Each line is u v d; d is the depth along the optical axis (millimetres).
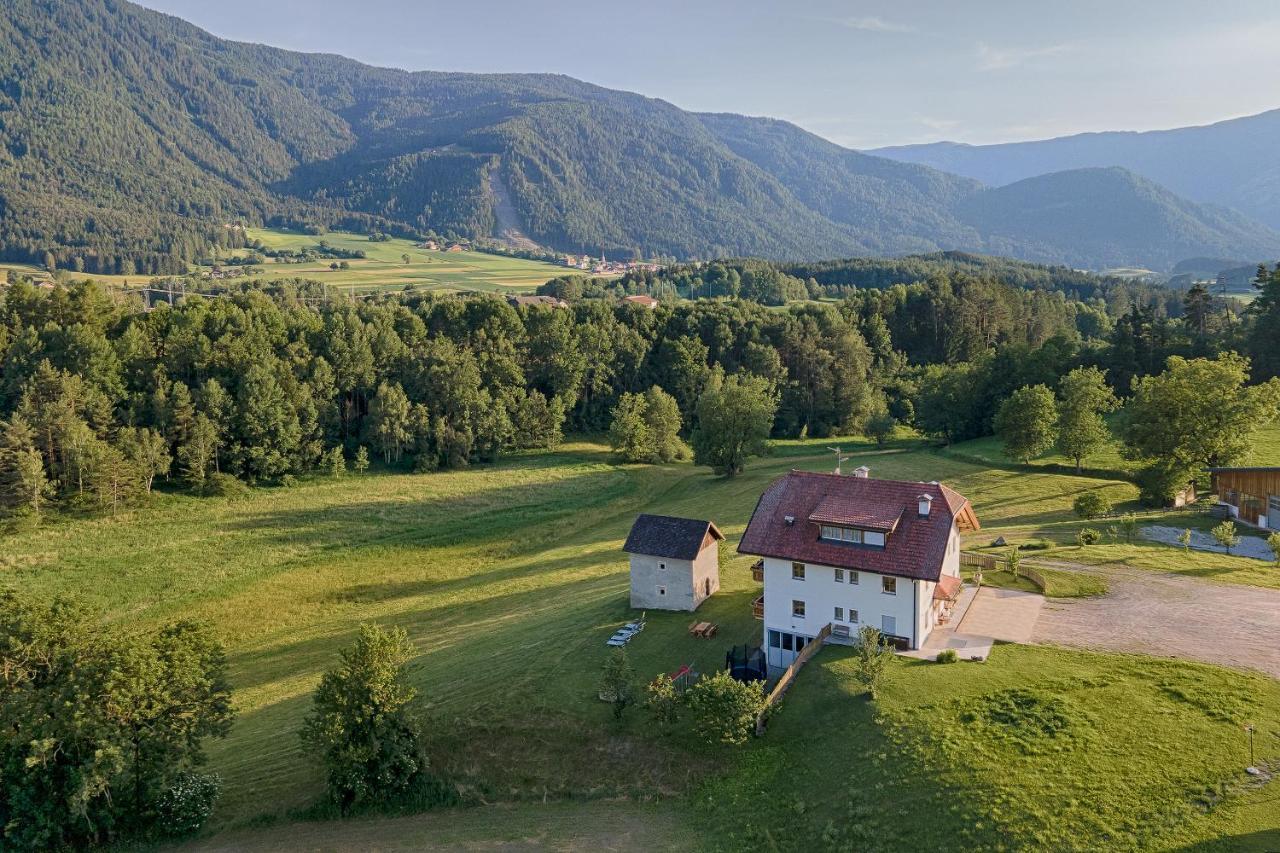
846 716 41562
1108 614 50125
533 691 48531
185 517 93062
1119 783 33219
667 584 60188
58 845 39250
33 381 100688
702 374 153500
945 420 132375
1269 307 124188
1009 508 84438
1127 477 93688
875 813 34375
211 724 42719
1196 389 79375
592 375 149875
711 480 113000
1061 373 133875
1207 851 28875
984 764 35500
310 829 40188
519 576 76562
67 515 90250
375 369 127750
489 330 143750
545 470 118750
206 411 107438
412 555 85312
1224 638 45656
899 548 47906
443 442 119438
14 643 39625
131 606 71500
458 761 43562
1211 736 35656
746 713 41344
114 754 37844
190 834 40531
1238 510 72312
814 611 50250
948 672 43719
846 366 160625
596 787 41125
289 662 61906
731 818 36938
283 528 91125
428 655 59000
